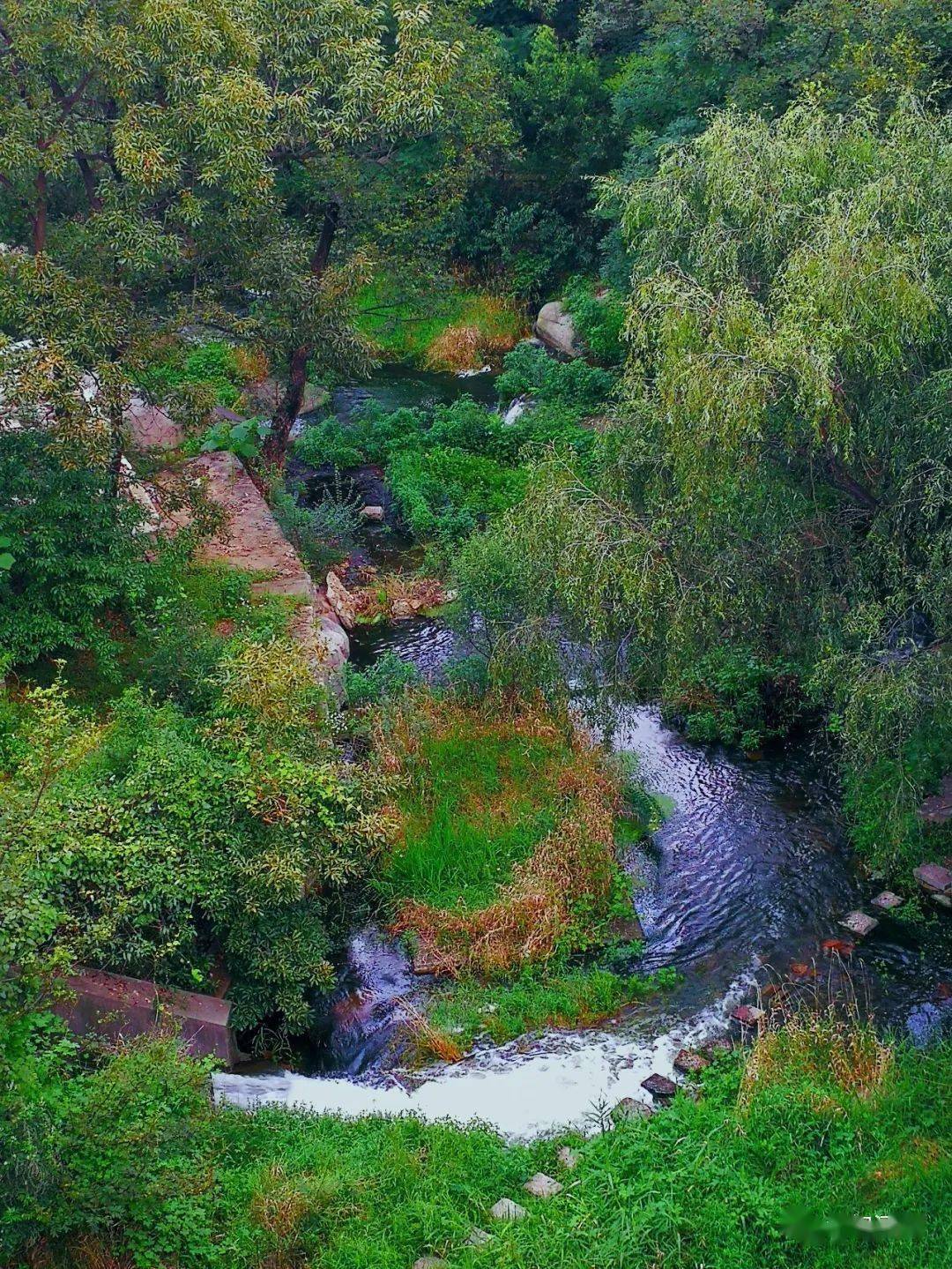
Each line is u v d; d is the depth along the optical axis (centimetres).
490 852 1323
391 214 2142
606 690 1315
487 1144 938
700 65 2553
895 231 1094
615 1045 1101
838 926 1258
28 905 708
